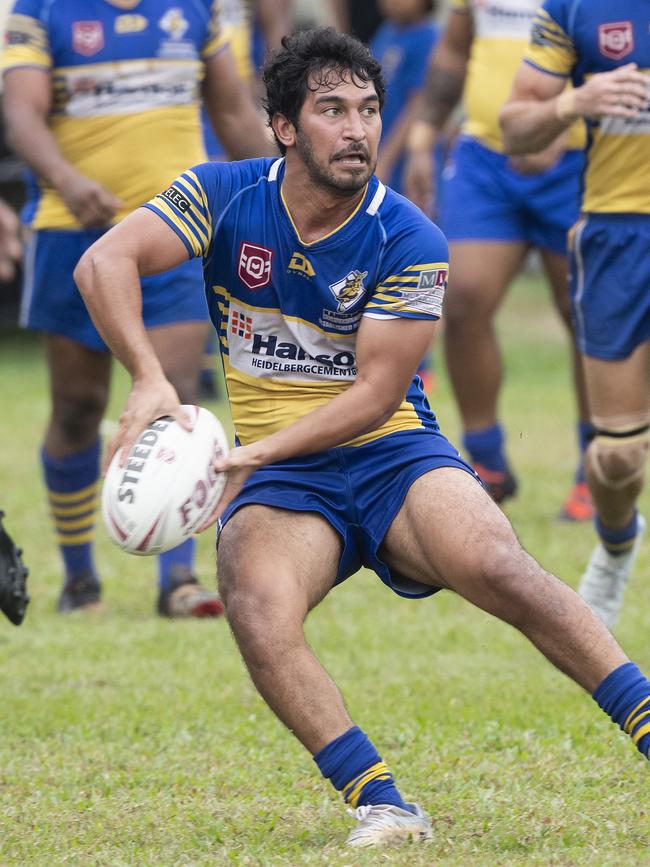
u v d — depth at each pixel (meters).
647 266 20.61
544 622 13.68
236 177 14.84
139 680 21.00
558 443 39.31
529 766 16.52
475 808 14.95
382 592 26.34
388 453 15.10
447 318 29.44
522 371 51.97
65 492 25.17
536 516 31.02
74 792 15.99
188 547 25.19
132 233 14.37
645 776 15.94
